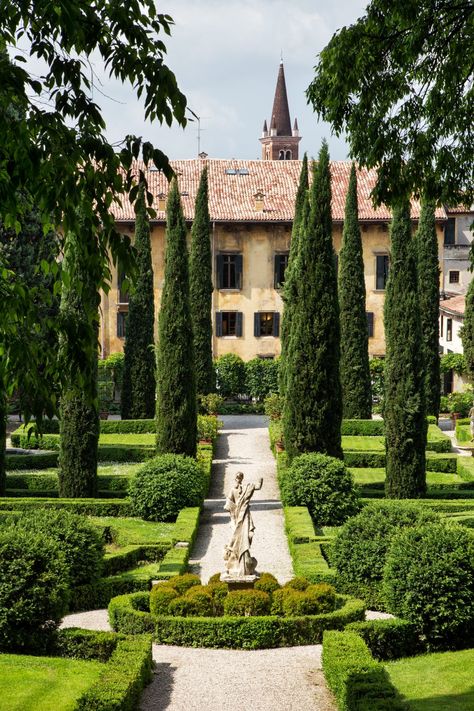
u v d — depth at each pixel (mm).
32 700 13930
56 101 8984
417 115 16922
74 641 16594
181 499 27953
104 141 9039
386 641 17078
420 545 17719
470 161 17000
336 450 30453
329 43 16188
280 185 58719
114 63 8906
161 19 9172
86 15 8711
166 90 8742
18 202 9312
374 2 15922
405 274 29688
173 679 16062
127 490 28781
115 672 14891
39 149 8430
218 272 56469
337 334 30406
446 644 17406
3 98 8234
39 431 9617
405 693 14969
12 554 16594
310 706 14867
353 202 43906
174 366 32125
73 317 9562
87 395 9695
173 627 18109
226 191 57938
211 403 44938
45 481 32219
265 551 25047
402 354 29594
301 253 30531
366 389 44375
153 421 43719
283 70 111188
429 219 45250
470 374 48531
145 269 44594
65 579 16844
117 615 18422
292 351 30578
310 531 24984
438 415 45625
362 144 17078
